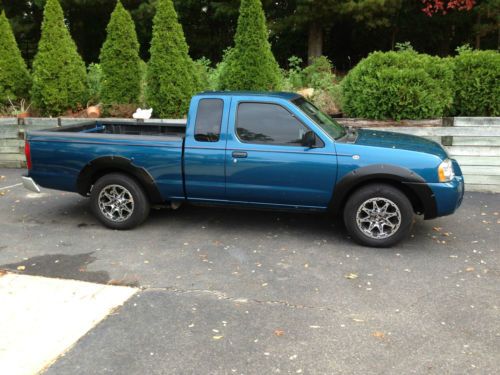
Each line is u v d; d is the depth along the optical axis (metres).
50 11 10.30
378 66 8.44
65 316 4.03
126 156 5.98
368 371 3.29
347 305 4.20
